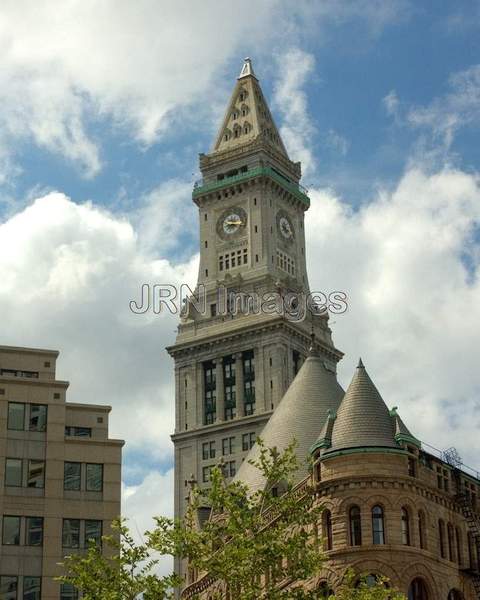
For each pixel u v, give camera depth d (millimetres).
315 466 94500
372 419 94062
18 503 108938
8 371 116812
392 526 90562
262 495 75000
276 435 115062
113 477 112375
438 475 97375
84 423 117125
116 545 74250
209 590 113812
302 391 118375
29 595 106125
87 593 74750
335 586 89250
